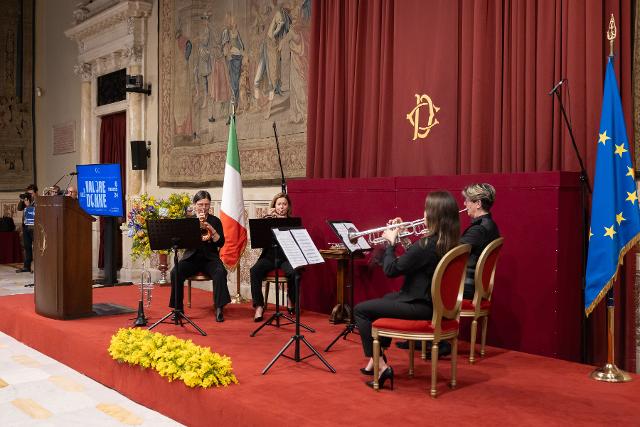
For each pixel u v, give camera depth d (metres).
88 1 13.04
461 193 5.57
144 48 11.27
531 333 5.11
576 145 5.28
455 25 6.28
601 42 5.22
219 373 4.09
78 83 13.83
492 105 6.10
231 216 7.44
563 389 4.10
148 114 11.26
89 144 13.16
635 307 5.09
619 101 4.55
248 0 9.05
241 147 9.18
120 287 8.96
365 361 4.77
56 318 6.30
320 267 6.90
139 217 8.63
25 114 15.19
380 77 6.98
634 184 4.47
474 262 4.89
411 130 6.64
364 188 6.36
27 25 15.10
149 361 4.41
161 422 4.16
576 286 5.20
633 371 5.06
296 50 8.27
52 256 6.32
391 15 6.87
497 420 3.49
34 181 15.27
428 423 3.42
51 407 4.46
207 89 9.84
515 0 5.81
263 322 6.35
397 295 4.24
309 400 3.79
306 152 7.96
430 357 4.93
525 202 5.16
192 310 7.05
